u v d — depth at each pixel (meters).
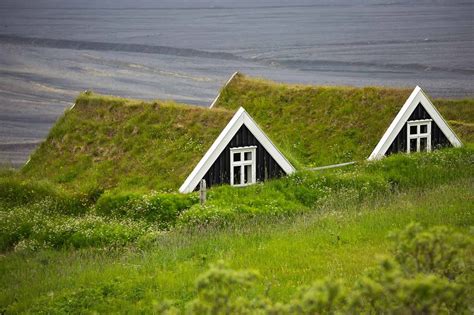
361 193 35.41
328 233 28.30
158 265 26.44
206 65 131.62
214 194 33.84
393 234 16.39
